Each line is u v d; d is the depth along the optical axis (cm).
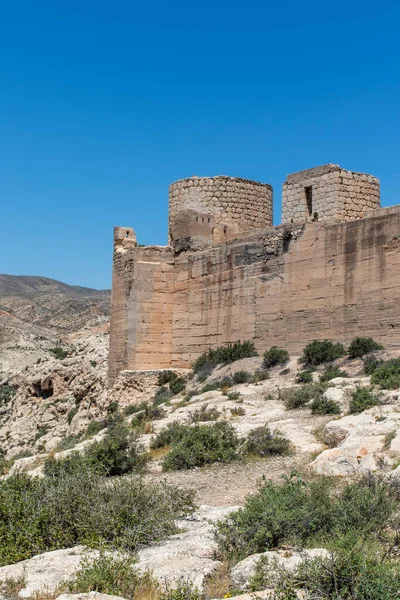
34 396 5462
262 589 901
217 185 4400
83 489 1328
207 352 3975
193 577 966
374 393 2294
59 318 12500
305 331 3412
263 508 1149
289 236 3562
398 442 1541
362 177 3678
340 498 1238
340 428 1806
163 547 1117
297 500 1187
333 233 3325
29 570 1050
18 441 4925
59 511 1267
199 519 1277
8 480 1445
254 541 1084
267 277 3662
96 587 956
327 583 866
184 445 1955
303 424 2139
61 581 975
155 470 1925
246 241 3828
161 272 4262
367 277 3144
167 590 913
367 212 3238
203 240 4234
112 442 2003
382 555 959
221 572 999
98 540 1159
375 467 1469
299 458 1780
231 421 2375
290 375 3156
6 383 6756
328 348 3200
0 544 1198
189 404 3061
